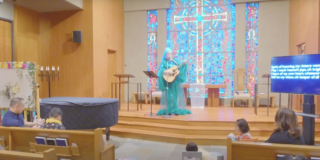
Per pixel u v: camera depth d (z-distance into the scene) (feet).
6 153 5.77
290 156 5.53
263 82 24.45
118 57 26.32
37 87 11.71
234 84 25.16
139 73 27.45
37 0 18.61
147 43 27.32
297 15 21.52
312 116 11.04
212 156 9.36
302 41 20.31
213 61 25.79
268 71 24.30
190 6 26.09
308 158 5.77
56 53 21.79
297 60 12.39
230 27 25.27
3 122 9.68
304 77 12.06
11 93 11.51
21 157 5.64
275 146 5.91
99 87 22.12
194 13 26.07
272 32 24.17
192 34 26.17
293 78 12.65
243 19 24.67
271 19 24.16
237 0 24.61
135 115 18.61
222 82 25.55
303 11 20.10
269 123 15.87
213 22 25.68
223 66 25.55
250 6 24.88
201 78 26.05
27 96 11.51
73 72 21.47
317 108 17.61
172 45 26.71
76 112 12.57
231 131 15.53
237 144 6.16
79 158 7.93
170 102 18.60
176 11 26.48
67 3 19.48
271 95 23.17
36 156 5.53
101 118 12.80
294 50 22.26
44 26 21.97
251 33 24.94
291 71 12.75
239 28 24.79
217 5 25.44
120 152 13.75
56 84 21.86
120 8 26.78
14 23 19.16
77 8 20.88
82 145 7.88
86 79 21.21
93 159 7.80
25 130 8.34
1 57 18.07
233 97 23.08
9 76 11.52
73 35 20.70
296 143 7.30
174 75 18.10
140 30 27.37
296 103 21.27
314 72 11.60
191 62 26.25
